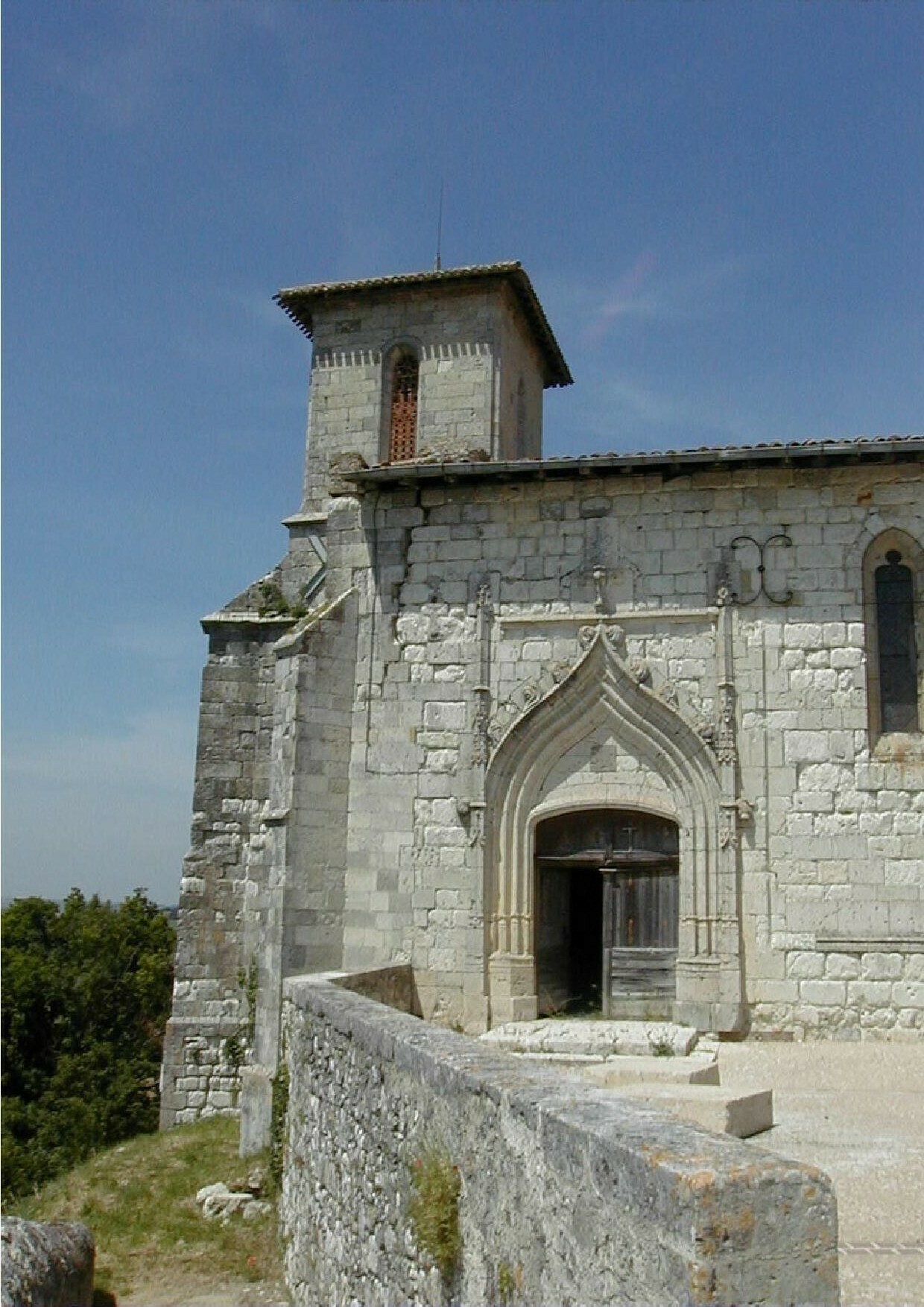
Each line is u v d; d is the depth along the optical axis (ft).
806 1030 52.39
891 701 55.42
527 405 100.73
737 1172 14.65
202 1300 40.19
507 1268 20.59
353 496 62.75
